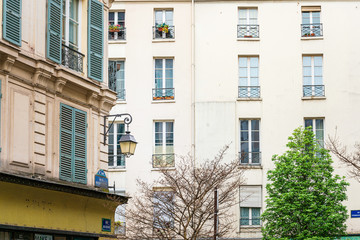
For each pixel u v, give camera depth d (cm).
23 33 2145
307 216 3388
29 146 2155
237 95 4069
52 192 2244
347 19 4119
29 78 2177
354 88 4059
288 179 3484
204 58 4106
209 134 4031
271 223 3441
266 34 4119
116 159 4022
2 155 2025
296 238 3388
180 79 4094
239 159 3581
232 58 4100
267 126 4034
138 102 4081
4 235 2044
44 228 2211
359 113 4034
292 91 4069
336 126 4009
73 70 2425
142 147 4031
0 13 2028
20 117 2117
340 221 3431
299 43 4100
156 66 4131
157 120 4075
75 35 2494
